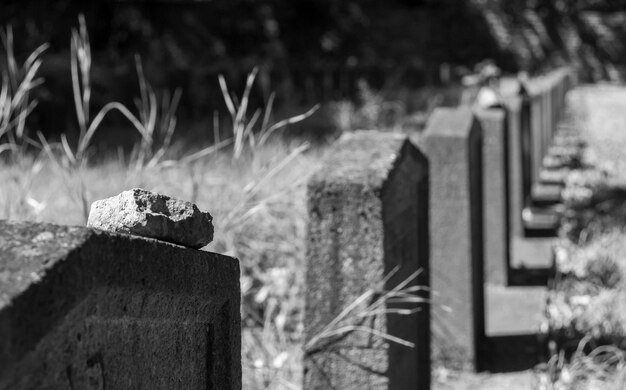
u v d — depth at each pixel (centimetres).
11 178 696
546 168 1903
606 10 4675
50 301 213
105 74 2125
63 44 2988
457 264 814
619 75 4647
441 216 823
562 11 4647
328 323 522
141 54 3419
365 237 519
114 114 2091
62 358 225
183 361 299
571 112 2934
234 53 3850
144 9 3494
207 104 2405
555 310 834
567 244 1078
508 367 811
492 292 1077
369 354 520
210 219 304
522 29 4644
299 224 734
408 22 4472
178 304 288
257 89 2534
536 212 1507
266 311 713
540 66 4641
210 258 308
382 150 558
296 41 4100
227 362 327
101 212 279
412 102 2597
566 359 764
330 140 1502
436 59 4534
